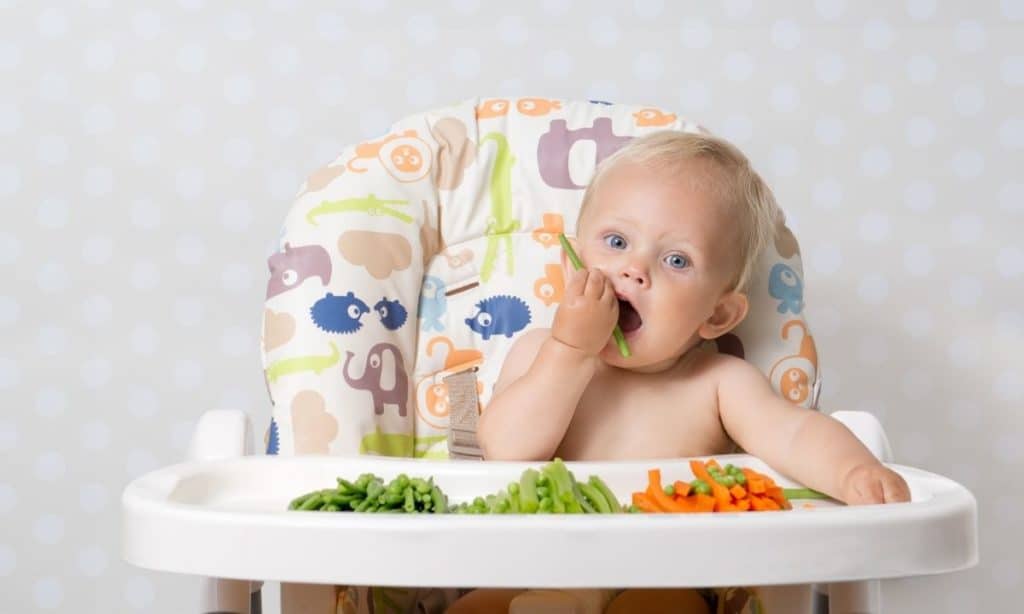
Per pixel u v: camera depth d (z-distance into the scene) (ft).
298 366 4.41
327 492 3.29
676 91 7.07
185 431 7.06
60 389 7.08
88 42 7.05
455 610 3.96
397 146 4.87
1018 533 7.28
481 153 4.96
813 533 2.74
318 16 7.04
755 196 4.69
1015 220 7.21
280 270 4.59
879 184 7.16
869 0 7.12
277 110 7.03
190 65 7.04
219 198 7.05
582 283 4.20
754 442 4.28
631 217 4.41
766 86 7.10
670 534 2.70
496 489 3.60
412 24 7.04
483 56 7.04
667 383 4.57
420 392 4.73
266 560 2.78
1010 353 7.23
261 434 7.02
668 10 7.06
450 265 4.87
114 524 7.09
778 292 4.86
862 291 7.20
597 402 4.53
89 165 7.06
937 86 7.16
